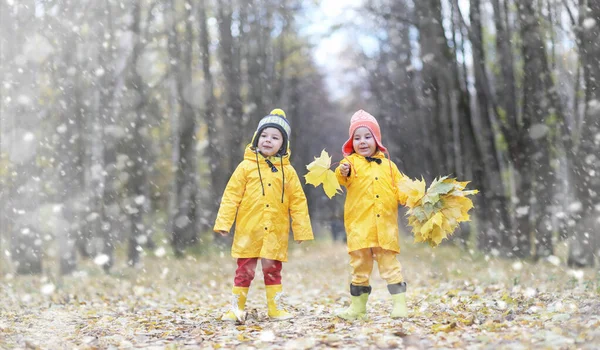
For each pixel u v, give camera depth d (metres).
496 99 15.49
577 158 10.69
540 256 13.22
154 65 19.31
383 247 5.41
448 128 20.56
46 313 6.63
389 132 27.39
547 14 12.17
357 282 5.58
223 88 21.58
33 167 11.98
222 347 4.34
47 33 12.28
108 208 15.17
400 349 4.02
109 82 13.78
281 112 6.14
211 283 10.63
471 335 4.36
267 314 6.27
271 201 5.78
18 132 11.61
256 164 5.86
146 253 21.66
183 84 18.97
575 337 3.97
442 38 16.14
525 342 3.92
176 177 20.19
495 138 15.87
